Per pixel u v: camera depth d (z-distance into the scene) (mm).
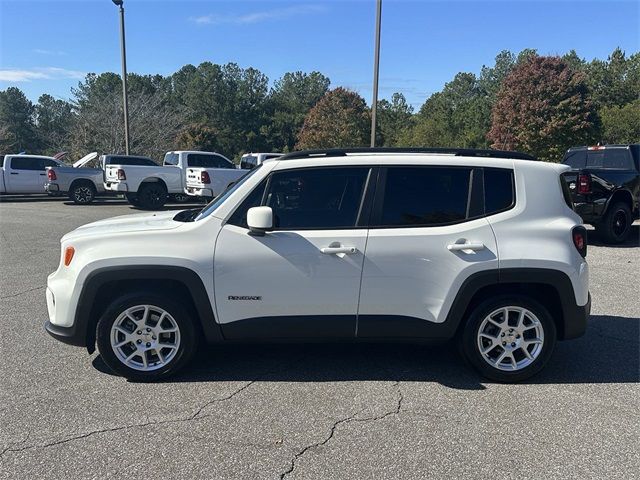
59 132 57500
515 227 4242
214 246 4105
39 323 5688
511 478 3016
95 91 47125
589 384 4293
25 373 4391
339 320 4199
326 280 4137
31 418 3643
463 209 4262
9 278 7785
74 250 4188
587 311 4320
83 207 19062
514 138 42344
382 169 4270
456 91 80062
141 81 74562
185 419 3643
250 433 3467
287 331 4207
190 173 18281
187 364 4316
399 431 3512
